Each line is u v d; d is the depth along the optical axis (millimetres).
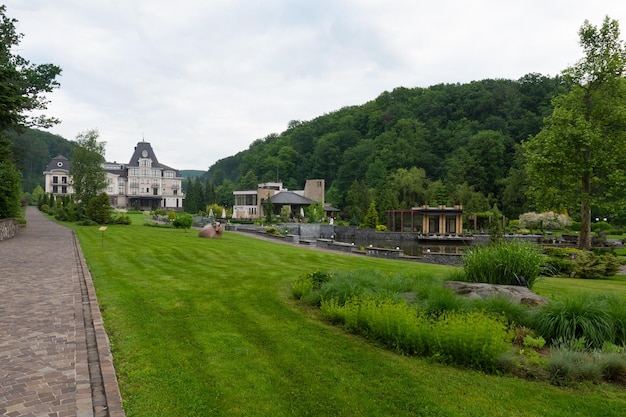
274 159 117375
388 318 6336
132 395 4492
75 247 19000
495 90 97250
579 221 57312
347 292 8281
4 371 5117
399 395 4566
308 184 78562
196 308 8148
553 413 4238
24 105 20969
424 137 95312
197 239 24812
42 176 126875
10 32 23281
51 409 4176
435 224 50875
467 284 9203
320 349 5992
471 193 67938
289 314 7887
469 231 51625
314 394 4566
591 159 22359
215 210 70375
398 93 118500
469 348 5480
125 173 97750
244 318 7527
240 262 15453
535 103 92250
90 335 6562
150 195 97250
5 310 7930
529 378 5176
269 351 5867
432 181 84562
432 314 6855
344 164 100312
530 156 24219
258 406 4293
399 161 89562
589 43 23391
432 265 18672
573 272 16141
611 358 5305
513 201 71125
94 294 9281
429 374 5172
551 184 24500
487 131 81625
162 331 6656
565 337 6207
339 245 27656
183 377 4941
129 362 5391
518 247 10359
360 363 5488
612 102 23141
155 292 9547
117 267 13281
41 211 71625
